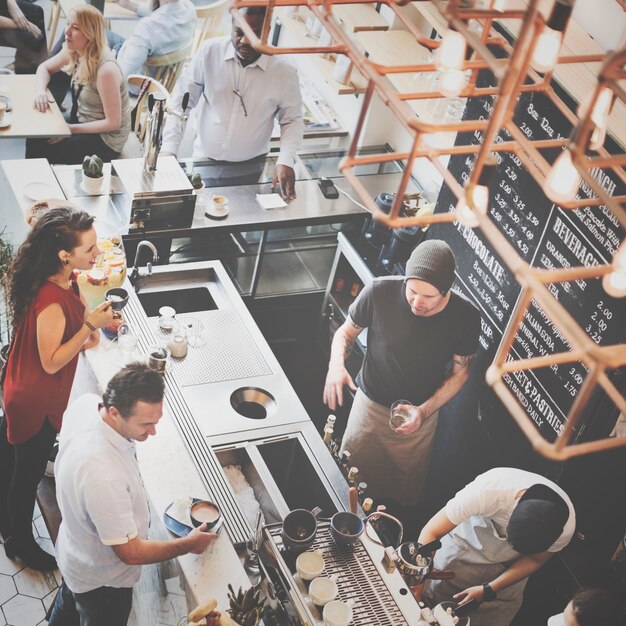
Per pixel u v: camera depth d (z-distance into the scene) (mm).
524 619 3787
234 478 3416
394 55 4445
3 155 5926
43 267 3049
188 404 3475
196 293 4297
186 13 5785
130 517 2639
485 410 4016
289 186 4859
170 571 2895
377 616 2711
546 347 3609
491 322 3971
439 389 3941
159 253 4641
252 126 4906
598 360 1284
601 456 3406
